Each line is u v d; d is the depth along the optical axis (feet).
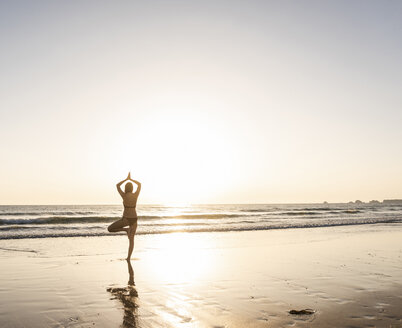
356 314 12.98
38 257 28.48
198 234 52.24
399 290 17.17
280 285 18.30
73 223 82.53
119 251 32.63
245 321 12.07
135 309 13.66
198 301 14.90
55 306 14.10
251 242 40.63
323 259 27.66
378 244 38.19
